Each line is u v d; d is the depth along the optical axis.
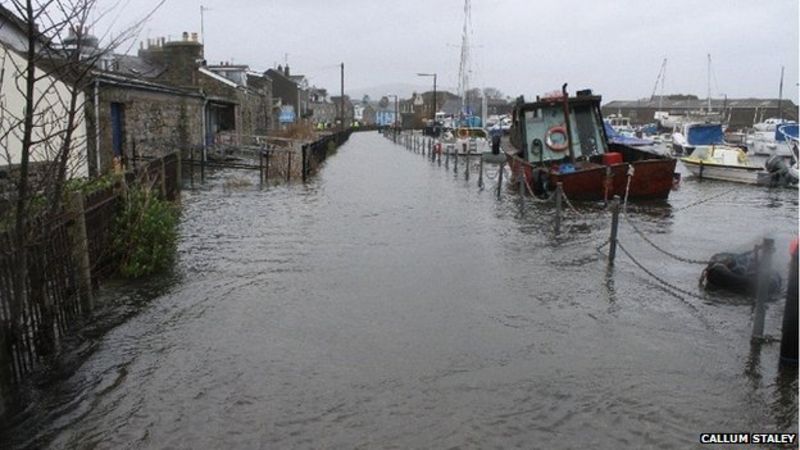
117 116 19.81
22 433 5.36
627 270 10.92
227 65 47.56
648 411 5.82
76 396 6.00
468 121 61.12
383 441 5.30
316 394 6.10
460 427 5.51
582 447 5.23
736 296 9.37
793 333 6.71
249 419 5.62
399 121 137.38
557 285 9.96
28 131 5.62
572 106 23.00
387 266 11.13
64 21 6.00
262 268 10.80
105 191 9.36
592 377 6.52
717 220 17.52
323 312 8.52
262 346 7.27
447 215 17.36
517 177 23.08
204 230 14.34
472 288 9.77
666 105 113.62
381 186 24.89
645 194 20.30
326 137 43.03
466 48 62.09
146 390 6.14
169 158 16.95
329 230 14.66
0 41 9.48
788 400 6.05
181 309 8.48
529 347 7.32
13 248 5.98
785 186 26.14
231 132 34.78
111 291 9.22
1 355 5.56
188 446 5.20
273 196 20.88
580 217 17.20
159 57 33.84
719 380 6.48
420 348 7.27
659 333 7.82
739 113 100.38
